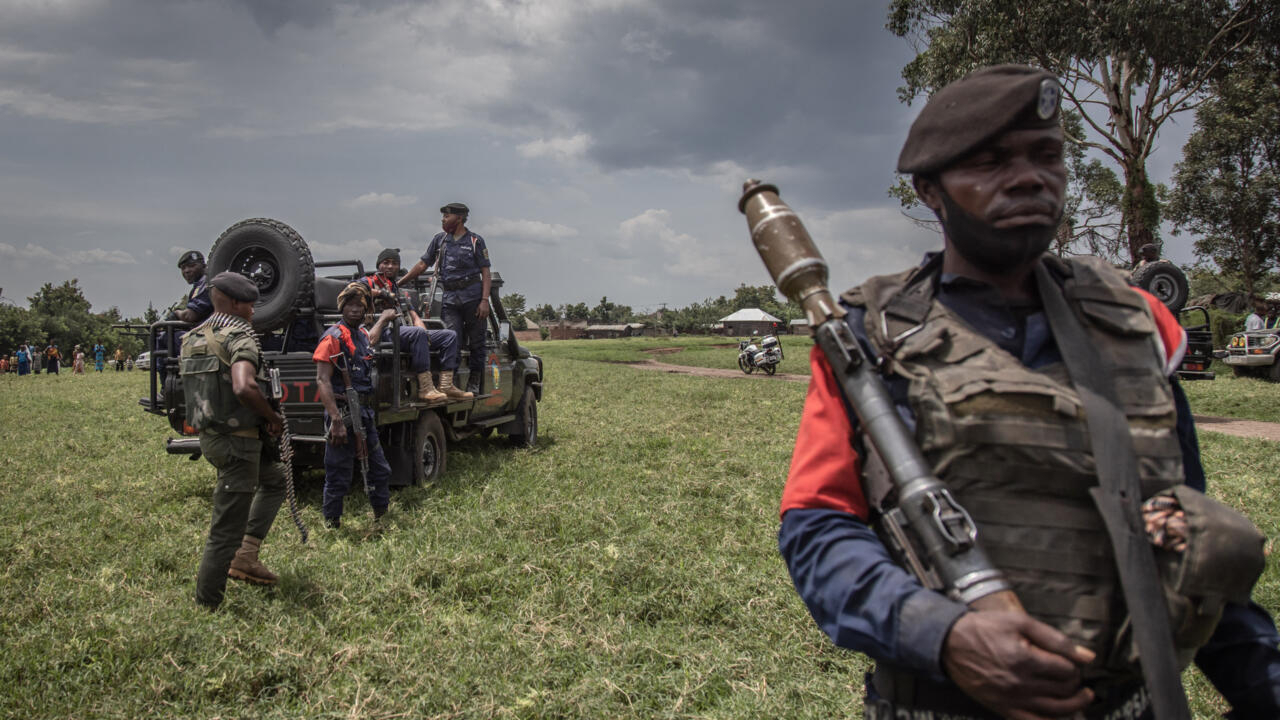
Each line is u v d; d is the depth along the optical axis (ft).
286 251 23.82
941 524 3.48
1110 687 3.83
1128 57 69.31
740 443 32.65
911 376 3.87
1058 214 3.90
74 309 270.87
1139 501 3.51
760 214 4.37
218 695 11.33
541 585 15.42
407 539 18.28
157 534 19.27
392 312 22.24
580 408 47.55
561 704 10.90
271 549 17.83
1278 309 61.67
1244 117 94.84
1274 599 13.29
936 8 74.95
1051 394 3.61
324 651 12.58
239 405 14.23
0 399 58.23
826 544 3.99
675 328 417.49
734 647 12.70
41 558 17.19
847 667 12.13
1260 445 31.14
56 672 11.77
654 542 17.56
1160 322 4.25
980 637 3.24
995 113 3.74
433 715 10.73
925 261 4.49
